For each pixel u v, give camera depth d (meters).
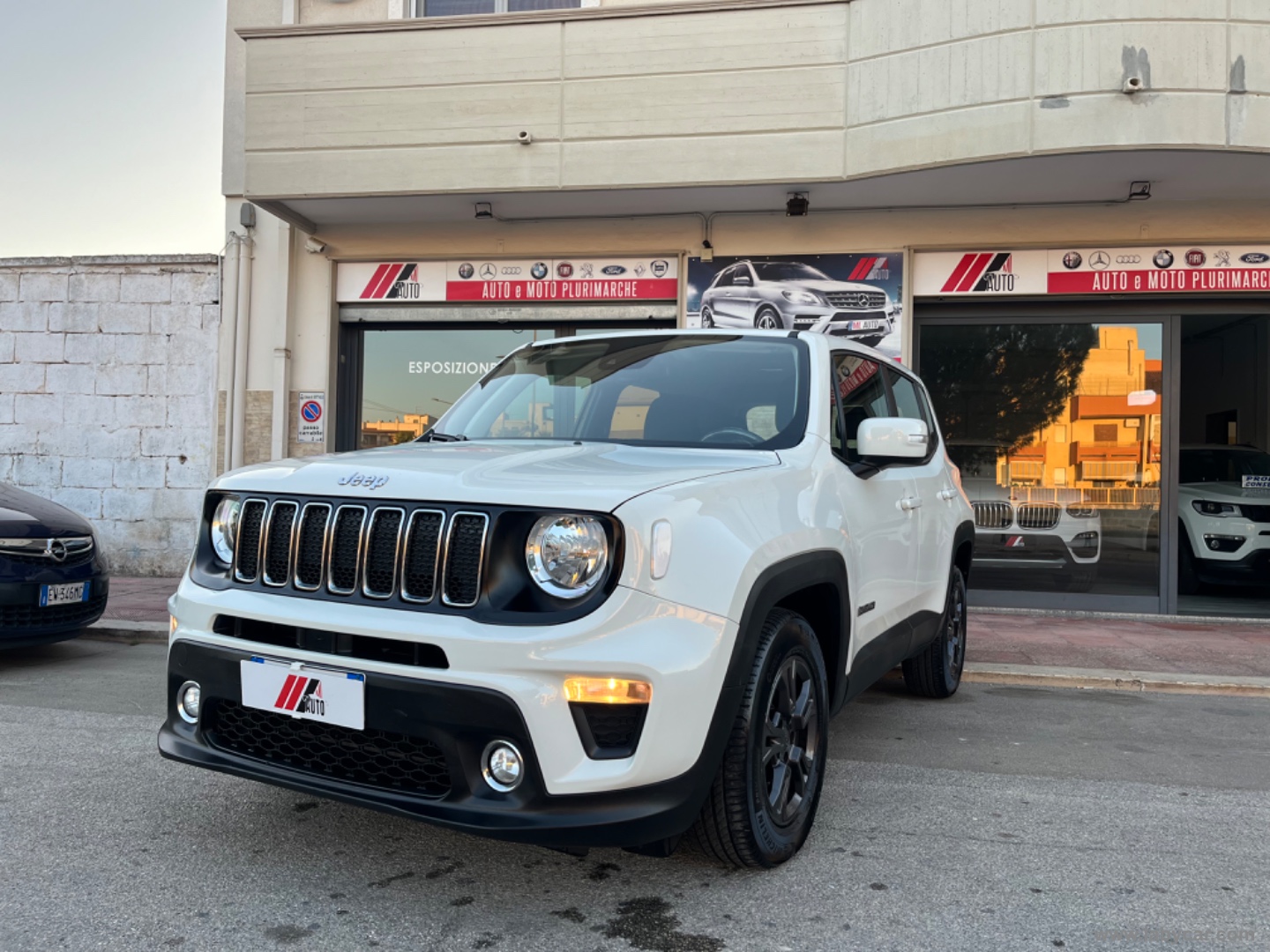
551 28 8.17
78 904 2.55
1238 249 8.40
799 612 3.25
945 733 4.72
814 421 3.36
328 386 9.59
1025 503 8.92
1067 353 8.87
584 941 2.40
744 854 2.71
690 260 9.06
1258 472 8.97
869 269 8.80
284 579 2.65
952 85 7.38
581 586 2.31
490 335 9.65
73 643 6.75
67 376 10.14
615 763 2.29
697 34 8.00
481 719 2.27
